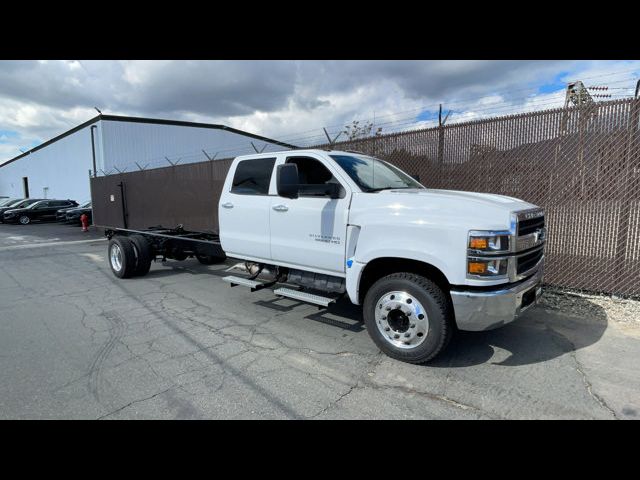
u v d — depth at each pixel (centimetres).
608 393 341
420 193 426
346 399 338
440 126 701
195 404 331
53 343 472
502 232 359
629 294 565
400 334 402
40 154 4609
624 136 546
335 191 458
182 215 1127
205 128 3778
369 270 442
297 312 581
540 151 610
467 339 461
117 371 394
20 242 1603
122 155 3203
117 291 725
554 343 446
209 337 484
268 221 541
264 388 357
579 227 589
